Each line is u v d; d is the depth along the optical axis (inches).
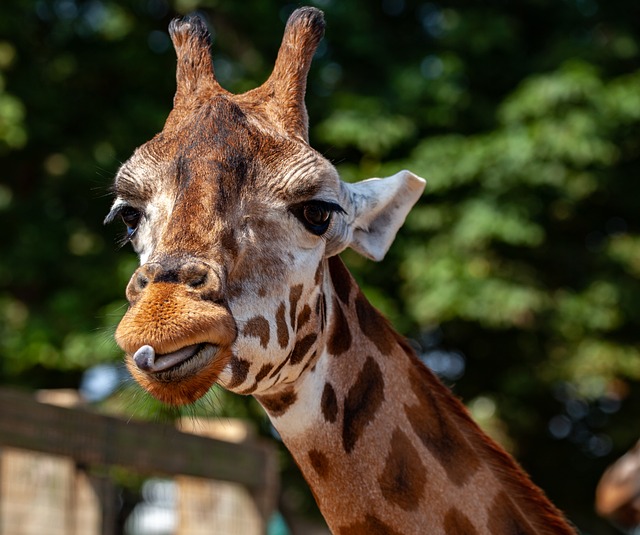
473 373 711.1
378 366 191.8
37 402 270.1
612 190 692.1
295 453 187.6
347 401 187.3
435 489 185.6
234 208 166.7
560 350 671.8
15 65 632.4
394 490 184.7
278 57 189.9
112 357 584.4
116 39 652.7
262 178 170.9
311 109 648.4
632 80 648.4
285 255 171.5
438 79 656.4
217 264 160.1
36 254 619.8
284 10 677.3
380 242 198.5
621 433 695.1
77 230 642.8
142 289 155.1
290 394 183.0
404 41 707.4
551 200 672.4
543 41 722.8
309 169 172.9
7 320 609.9
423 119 661.9
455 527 184.4
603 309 661.3
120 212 176.7
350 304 193.2
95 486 297.7
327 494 186.4
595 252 680.4
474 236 633.6
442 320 642.2
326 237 181.9
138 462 299.7
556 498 735.7
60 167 642.2
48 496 283.7
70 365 597.0
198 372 152.6
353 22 668.7
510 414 690.8
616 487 366.0
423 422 190.5
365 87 677.3
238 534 347.9
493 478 190.9
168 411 194.2
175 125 181.2
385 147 649.6
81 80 663.8
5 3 625.0
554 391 705.0
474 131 679.7
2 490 275.6
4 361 601.9
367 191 196.1
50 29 658.8
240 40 670.5
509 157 633.6
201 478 323.6
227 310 157.8
